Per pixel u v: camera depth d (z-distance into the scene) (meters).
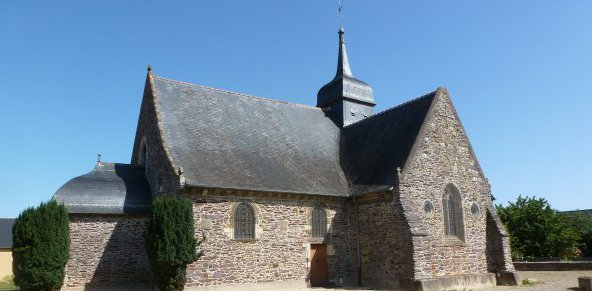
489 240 23.61
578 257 40.47
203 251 18.44
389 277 20.58
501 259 22.95
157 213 17.86
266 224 20.61
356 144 26.19
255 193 20.38
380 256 21.19
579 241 41.28
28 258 17.33
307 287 21.05
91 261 19.56
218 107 24.39
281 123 26.19
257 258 20.08
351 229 22.77
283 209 21.22
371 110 30.64
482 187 24.14
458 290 20.42
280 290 20.08
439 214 21.88
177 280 17.56
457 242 22.17
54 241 17.75
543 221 35.91
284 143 24.78
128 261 20.25
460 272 21.81
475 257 22.67
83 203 19.75
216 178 19.88
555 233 35.66
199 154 20.95
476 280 21.92
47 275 17.34
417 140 21.91
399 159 22.05
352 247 22.55
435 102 23.41
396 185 20.72
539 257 35.91
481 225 23.48
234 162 21.53
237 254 19.61
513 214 36.59
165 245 17.44
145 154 23.61
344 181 24.05
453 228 22.56
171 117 22.06
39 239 17.52
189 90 24.17
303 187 21.92
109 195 20.55
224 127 23.41
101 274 19.64
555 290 19.45
